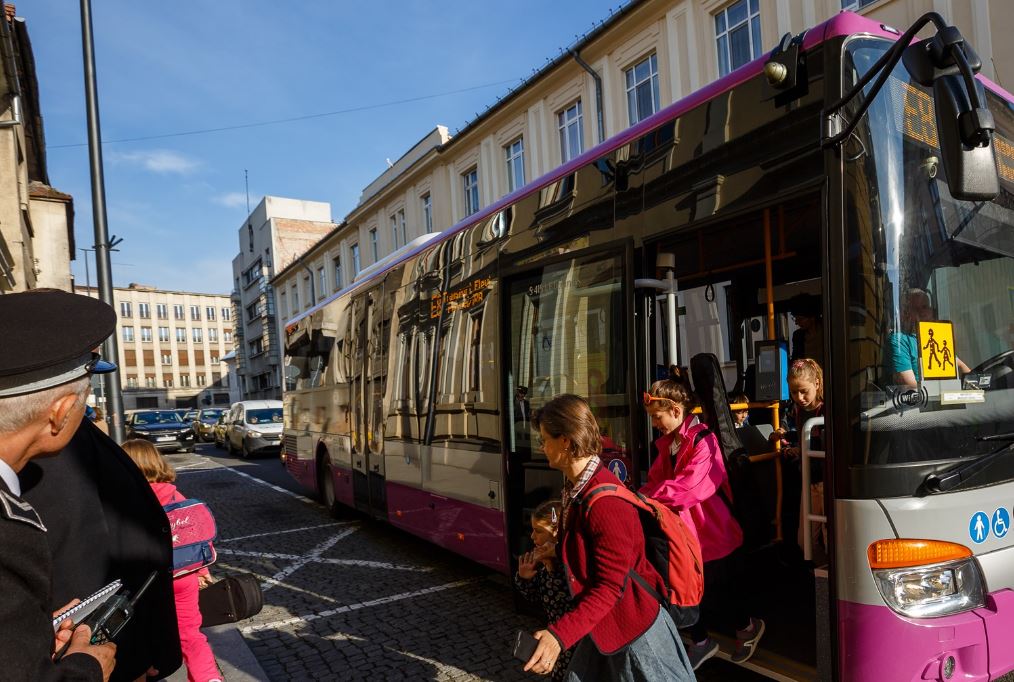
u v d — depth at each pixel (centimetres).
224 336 9925
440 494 619
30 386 147
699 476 326
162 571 208
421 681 412
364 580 643
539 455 478
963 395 293
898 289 279
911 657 262
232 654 451
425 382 657
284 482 1444
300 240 4972
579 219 446
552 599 262
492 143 2197
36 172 2166
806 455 300
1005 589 284
